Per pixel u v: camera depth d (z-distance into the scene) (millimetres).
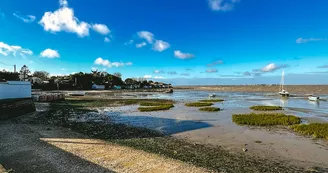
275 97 70250
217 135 17641
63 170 9922
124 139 16078
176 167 10508
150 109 35062
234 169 10531
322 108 38156
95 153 12422
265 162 11602
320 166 11125
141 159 11531
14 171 9758
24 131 17766
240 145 14820
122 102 49094
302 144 15094
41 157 11586
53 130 18562
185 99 61156
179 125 21906
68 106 40031
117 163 10883
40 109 34375
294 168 10828
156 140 15906
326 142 15586
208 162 11430
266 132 18750
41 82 98625
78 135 16953
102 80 138125
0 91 26219
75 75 116938
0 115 23297
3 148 13070
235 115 27656
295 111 33844
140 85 172250
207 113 30984
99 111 33375
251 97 70812
